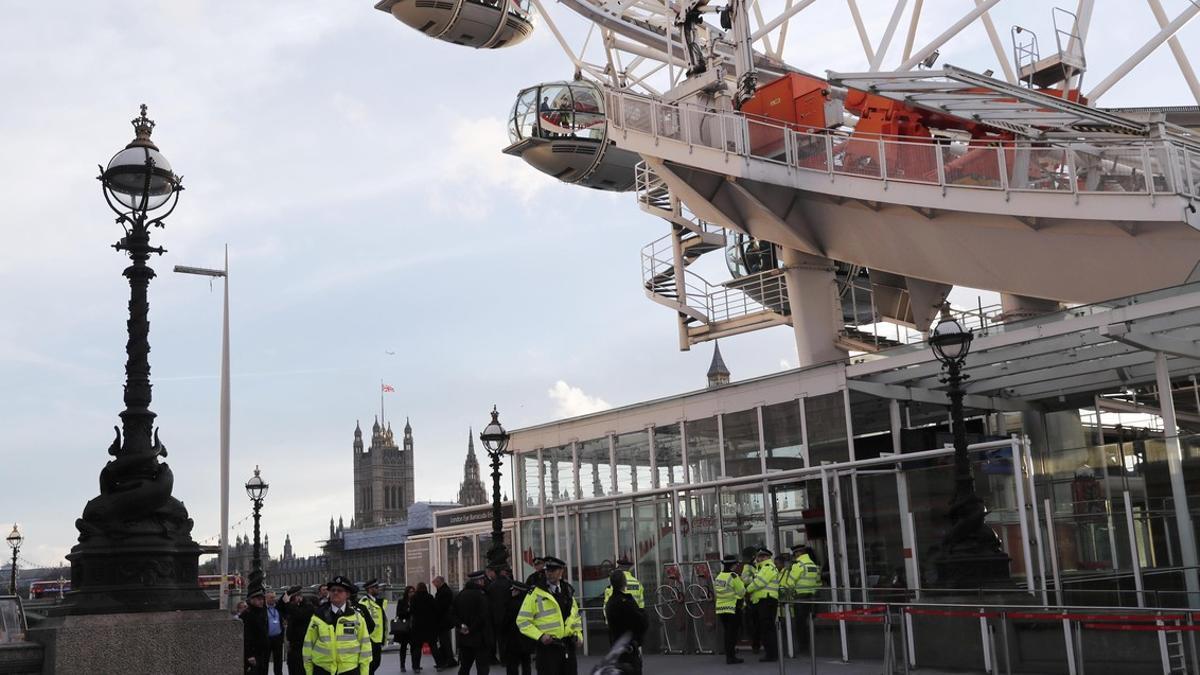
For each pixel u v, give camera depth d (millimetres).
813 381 26047
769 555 21438
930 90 27031
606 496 27062
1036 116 25703
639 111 34031
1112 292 25703
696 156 31922
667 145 32844
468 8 42375
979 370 23641
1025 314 31688
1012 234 26750
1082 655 14625
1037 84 33062
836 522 22750
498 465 25875
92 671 11234
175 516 12438
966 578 17641
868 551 22219
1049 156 24734
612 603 13242
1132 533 22250
